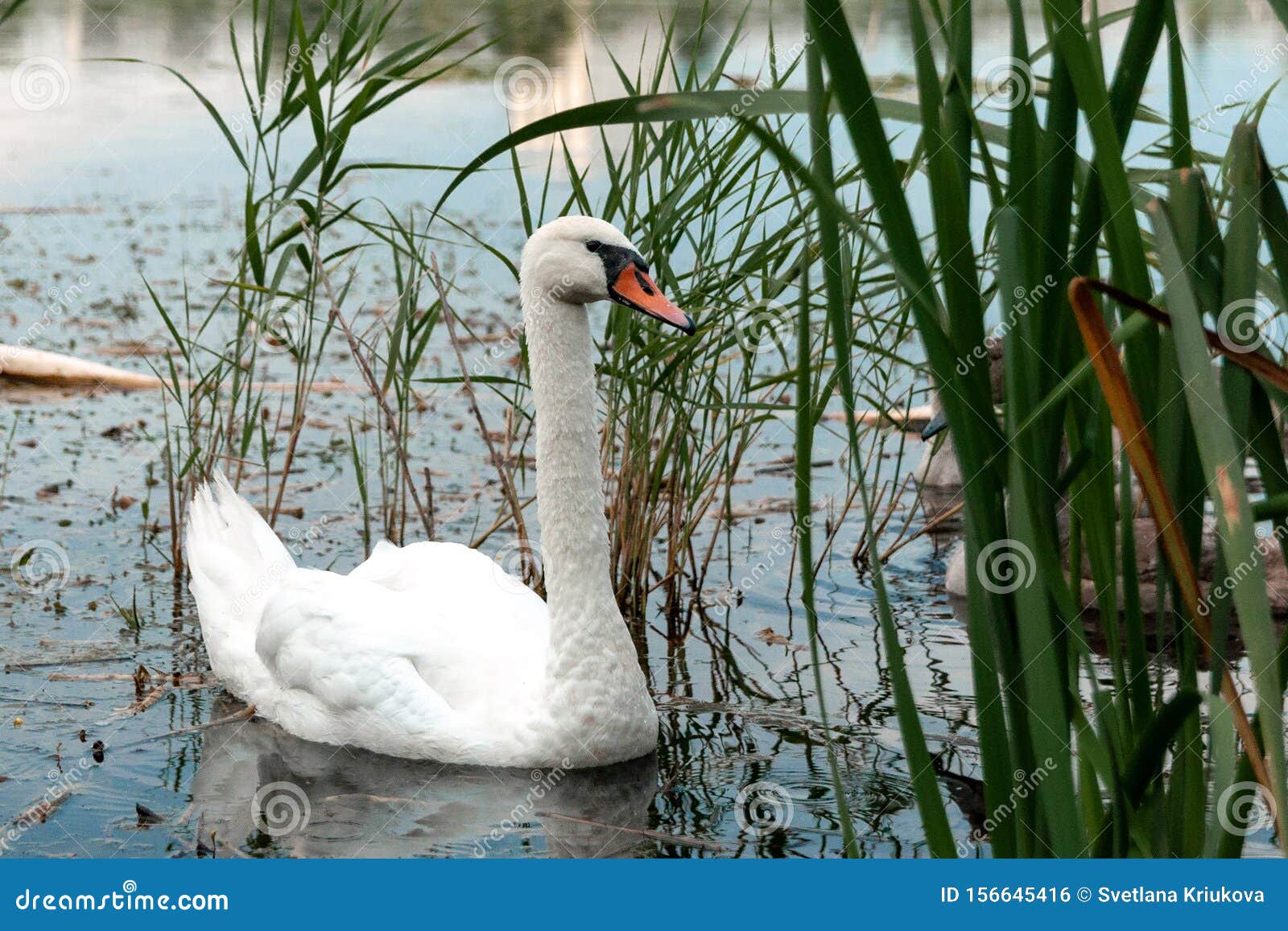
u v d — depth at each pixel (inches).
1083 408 144.0
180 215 788.0
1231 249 129.6
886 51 856.3
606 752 266.4
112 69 1159.6
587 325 270.1
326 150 333.1
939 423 341.4
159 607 357.1
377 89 327.9
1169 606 338.6
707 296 354.0
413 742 273.7
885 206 121.9
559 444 265.0
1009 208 127.3
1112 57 846.5
